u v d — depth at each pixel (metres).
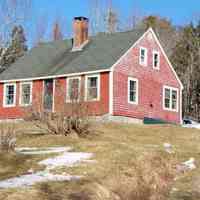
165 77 38.28
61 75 35.84
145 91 36.03
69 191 12.97
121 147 19.03
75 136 22.20
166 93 38.22
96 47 37.69
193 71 56.12
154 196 14.46
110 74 33.38
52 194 12.59
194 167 17.47
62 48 40.81
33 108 23.39
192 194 14.58
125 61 34.59
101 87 33.72
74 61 37.03
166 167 17.05
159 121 36.25
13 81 38.66
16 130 25.30
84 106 22.91
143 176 15.65
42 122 22.97
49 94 36.53
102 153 17.70
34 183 13.51
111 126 28.36
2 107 38.88
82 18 39.19
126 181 14.89
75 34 39.34
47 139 21.33
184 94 55.06
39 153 17.97
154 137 24.94
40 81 37.28
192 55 57.44
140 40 36.22
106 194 13.45
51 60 39.50
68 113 22.48
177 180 16.19
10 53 58.56
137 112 34.97
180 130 28.59
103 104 33.34
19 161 16.48
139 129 27.98
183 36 64.00
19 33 62.84
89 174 14.90
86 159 16.80
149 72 36.69
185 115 54.41
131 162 16.55
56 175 14.71
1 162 16.30
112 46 36.50
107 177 14.84
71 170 15.26
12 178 14.36
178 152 19.12
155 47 37.66
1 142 17.98
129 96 34.53
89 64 35.31
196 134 27.02
